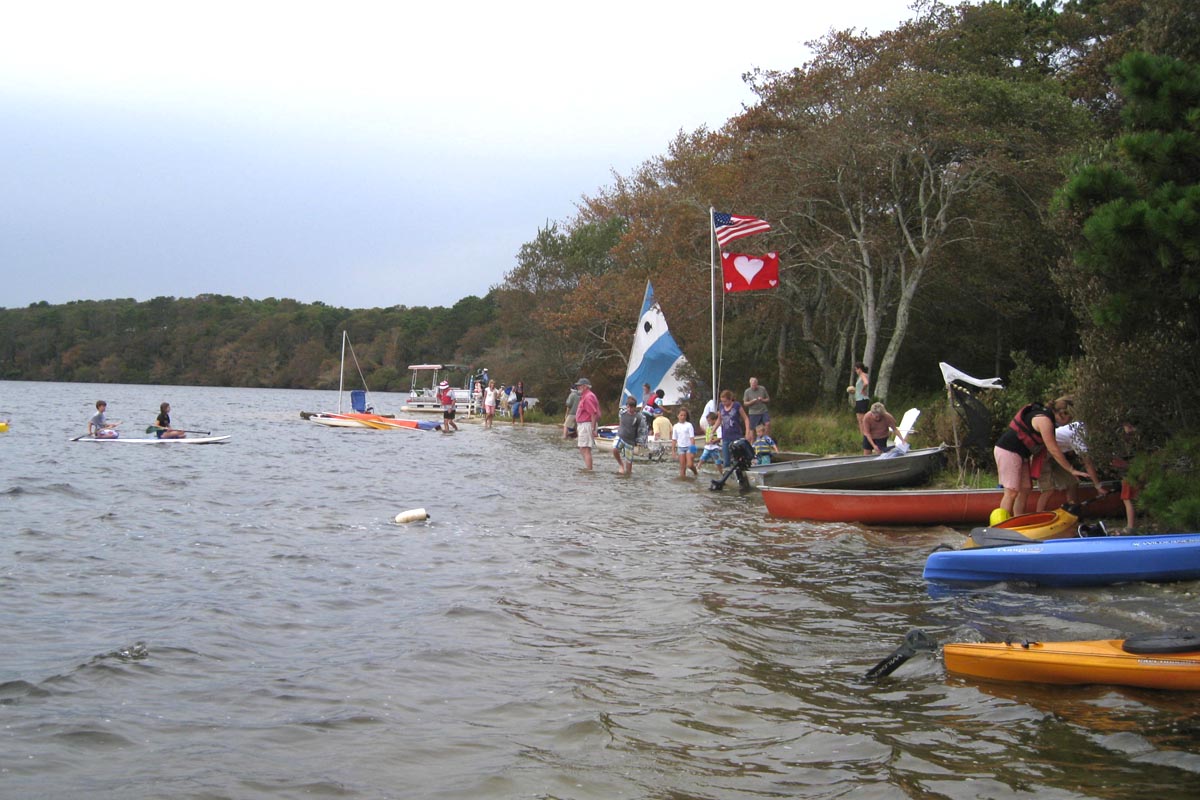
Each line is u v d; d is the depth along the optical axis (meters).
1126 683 6.02
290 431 38.84
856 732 5.34
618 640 7.27
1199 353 10.38
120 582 9.17
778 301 32.03
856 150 25.53
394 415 56.78
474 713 5.65
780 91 29.84
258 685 6.12
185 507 14.77
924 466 14.84
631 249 44.50
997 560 9.08
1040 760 4.90
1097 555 8.90
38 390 98.62
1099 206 9.82
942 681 6.23
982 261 26.36
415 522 13.52
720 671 6.47
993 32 30.78
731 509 15.28
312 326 130.88
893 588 9.12
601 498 16.84
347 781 4.67
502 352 69.00
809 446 24.03
